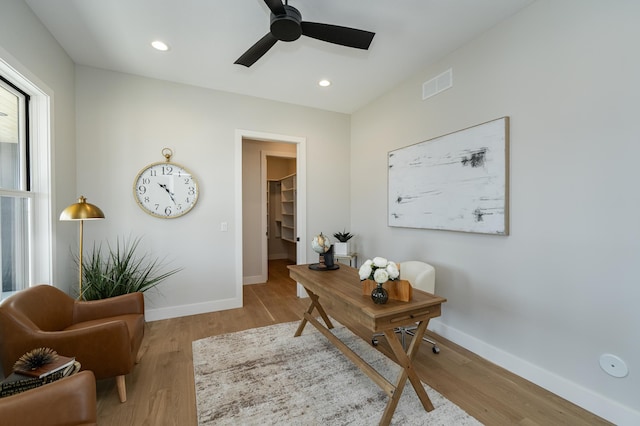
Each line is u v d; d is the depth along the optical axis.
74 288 2.78
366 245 3.94
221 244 3.49
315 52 2.65
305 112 4.00
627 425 1.58
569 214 1.83
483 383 2.02
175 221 3.27
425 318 1.77
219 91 3.47
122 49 2.59
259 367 2.20
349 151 4.33
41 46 2.18
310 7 2.06
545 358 1.96
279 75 3.09
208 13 2.12
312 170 4.07
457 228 2.56
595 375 1.72
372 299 1.77
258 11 2.10
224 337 2.72
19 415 1.01
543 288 1.97
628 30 1.58
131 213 3.07
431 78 2.86
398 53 2.67
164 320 3.17
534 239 2.02
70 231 2.71
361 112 4.05
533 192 2.02
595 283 1.72
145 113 3.12
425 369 2.19
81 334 1.66
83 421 1.11
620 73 1.61
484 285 2.37
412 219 3.08
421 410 1.73
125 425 1.61
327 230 4.18
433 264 2.87
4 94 1.98
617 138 1.62
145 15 2.13
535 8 2.00
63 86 2.57
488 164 2.29
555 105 1.90
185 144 3.30
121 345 1.74
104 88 2.95
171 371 2.15
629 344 1.58
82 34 2.35
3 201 1.93
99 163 2.94
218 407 1.75
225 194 3.51
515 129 2.13
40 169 2.25
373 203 3.79
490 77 2.30
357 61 2.81
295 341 2.65
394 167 3.34
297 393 1.88
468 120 2.49
